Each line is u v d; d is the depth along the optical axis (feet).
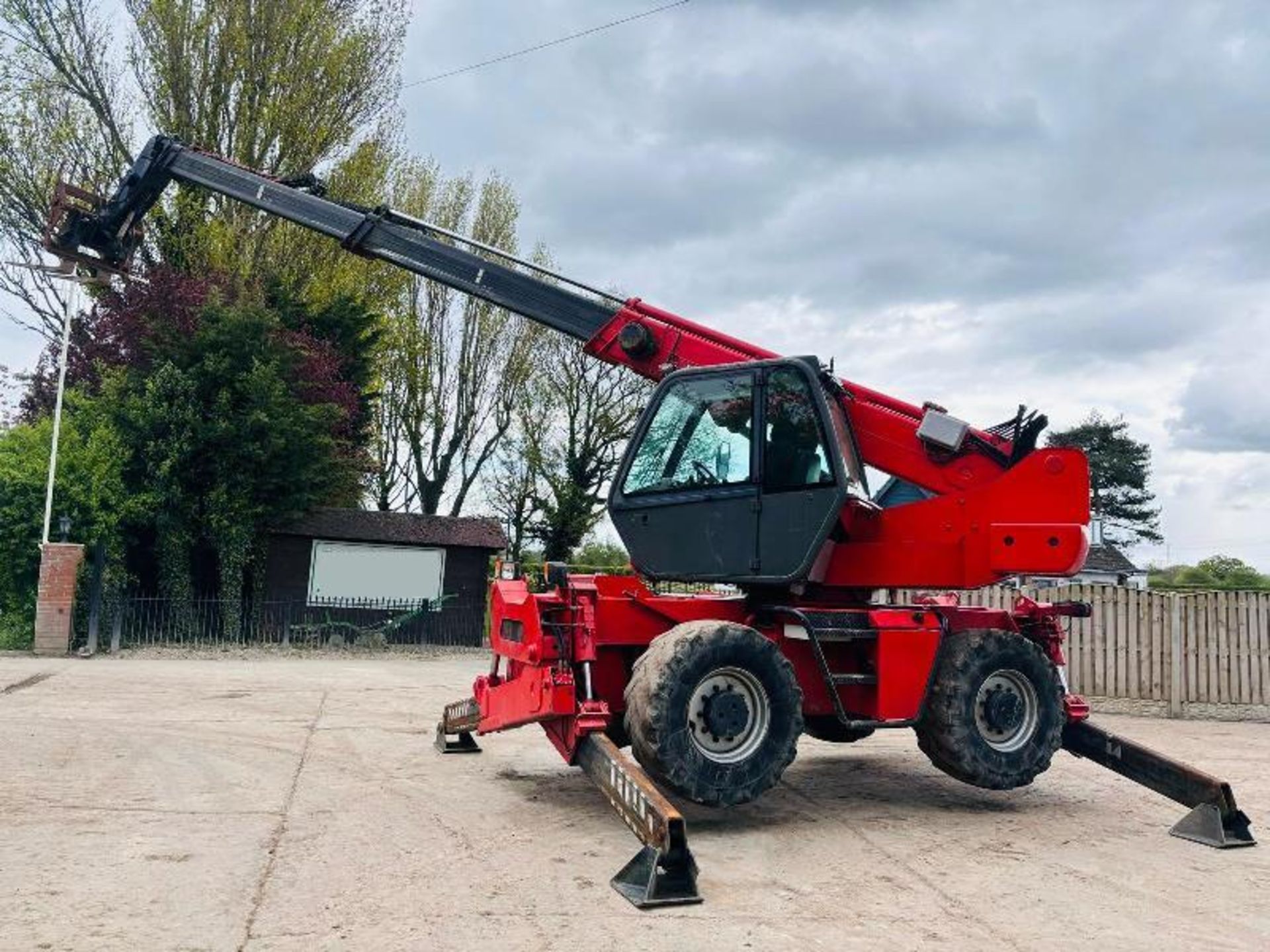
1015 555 20.53
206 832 17.66
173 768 23.35
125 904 13.65
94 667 46.70
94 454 58.80
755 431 20.58
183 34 74.69
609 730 22.80
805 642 21.13
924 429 21.74
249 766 23.97
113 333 67.41
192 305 65.21
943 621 21.48
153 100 74.69
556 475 109.70
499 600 22.99
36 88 71.87
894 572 21.61
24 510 56.59
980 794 23.44
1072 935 13.50
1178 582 125.49
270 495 65.21
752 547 20.25
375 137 82.43
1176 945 13.21
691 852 15.80
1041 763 21.31
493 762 25.50
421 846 17.21
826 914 14.11
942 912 14.39
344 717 32.58
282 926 13.01
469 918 13.53
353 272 83.35
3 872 14.89
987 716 21.34
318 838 17.51
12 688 37.24
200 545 66.69
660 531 21.21
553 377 110.93
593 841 17.87
